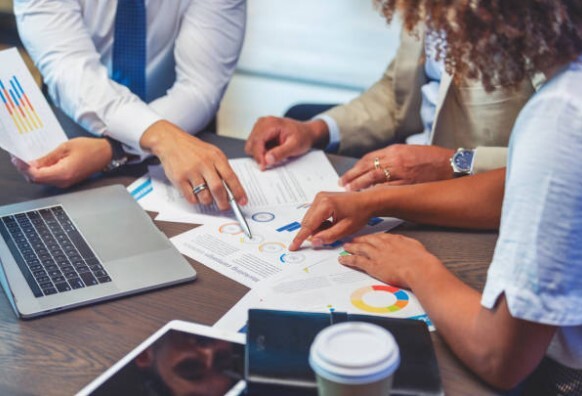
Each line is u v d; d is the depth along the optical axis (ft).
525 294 2.59
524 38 2.61
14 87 4.38
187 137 4.55
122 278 3.35
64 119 5.41
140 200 4.27
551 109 2.55
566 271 2.58
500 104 5.12
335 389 2.15
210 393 2.52
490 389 2.74
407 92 6.07
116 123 4.78
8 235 3.70
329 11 17.71
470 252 3.72
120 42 5.40
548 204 2.54
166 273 3.40
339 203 3.81
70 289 3.26
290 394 2.51
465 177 4.05
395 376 2.62
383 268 3.34
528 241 2.57
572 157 2.51
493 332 2.70
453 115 5.36
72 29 5.13
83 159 4.47
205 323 3.07
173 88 5.44
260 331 2.80
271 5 18.15
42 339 2.97
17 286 3.27
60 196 4.17
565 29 2.58
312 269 3.47
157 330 3.03
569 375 3.27
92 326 3.06
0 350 2.90
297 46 15.74
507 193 2.67
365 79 14.34
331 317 2.92
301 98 13.51
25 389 2.68
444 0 2.63
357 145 6.06
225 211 4.13
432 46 3.06
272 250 3.67
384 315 3.08
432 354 2.74
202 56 5.43
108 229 3.79
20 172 4.63
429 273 3.17
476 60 2.74
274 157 4.77
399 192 3.94
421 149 4.64
